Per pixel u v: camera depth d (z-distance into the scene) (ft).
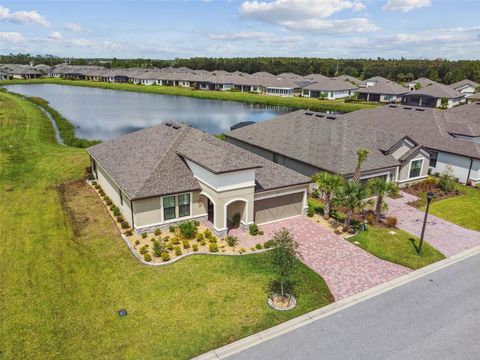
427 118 143.54
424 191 113.29
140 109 298.76
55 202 99.55
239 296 60.95
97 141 173.27
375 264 71.72
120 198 90.58
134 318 55.57
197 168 84.64
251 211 83.41
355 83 453.99
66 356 48.57
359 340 52.06
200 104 334.85
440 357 49.44
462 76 444.55
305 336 52.65
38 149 154.81
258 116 271.49
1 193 104.88
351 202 81.20
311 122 129.70
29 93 393.09
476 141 130.52
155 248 72.90
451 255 75.97
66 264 69.87
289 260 57.72
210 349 50.01
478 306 59.93
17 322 54.44
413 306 59.62
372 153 111.04
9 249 74.84
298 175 92.84
